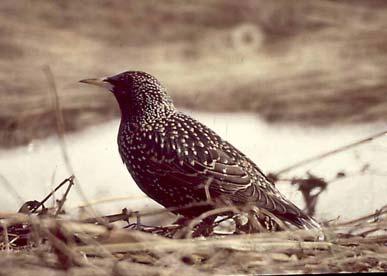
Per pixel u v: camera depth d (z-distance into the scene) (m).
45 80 17.55
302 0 20.45
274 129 15.44
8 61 18.39
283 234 8.75
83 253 8.22
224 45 19.70
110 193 12.31
